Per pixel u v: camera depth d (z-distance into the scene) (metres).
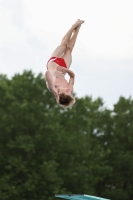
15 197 58.12
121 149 75.00
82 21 19.88
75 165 64.62
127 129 78.06
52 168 59.19
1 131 61.44
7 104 64.12
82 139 66.12
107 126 78.56
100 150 70.56
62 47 19.38
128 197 72.44
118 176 73.50
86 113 72.00
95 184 72.50
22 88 66.62
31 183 58.12
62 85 17.59
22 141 58.91
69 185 64.38
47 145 61.94
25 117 60.84
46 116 63.28
